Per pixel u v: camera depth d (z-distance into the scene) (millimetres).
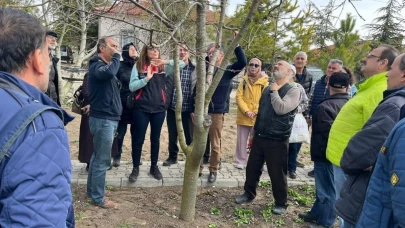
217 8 3562
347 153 2334
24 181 1013
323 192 3613
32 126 1073
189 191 3615
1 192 1036
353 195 2332
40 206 1011
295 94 3641
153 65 4090
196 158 3467
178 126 3502
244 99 5191
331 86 3539
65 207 1086
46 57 1247
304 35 9023
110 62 3395
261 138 3875
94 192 3771
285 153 3828
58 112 1188
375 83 2754
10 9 1202
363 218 1823
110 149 3711
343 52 9125
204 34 2977
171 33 2412
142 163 5273
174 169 5062
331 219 3674
